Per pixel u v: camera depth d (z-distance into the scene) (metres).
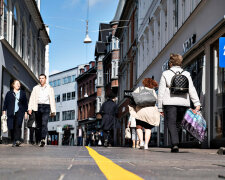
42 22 30.14
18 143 11.32
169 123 8.03
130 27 37.31
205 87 13.33
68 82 83.88
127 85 39.50
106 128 15.32
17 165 3.96
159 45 23.00
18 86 11.40
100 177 2.89
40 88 11.72
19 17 22.42
